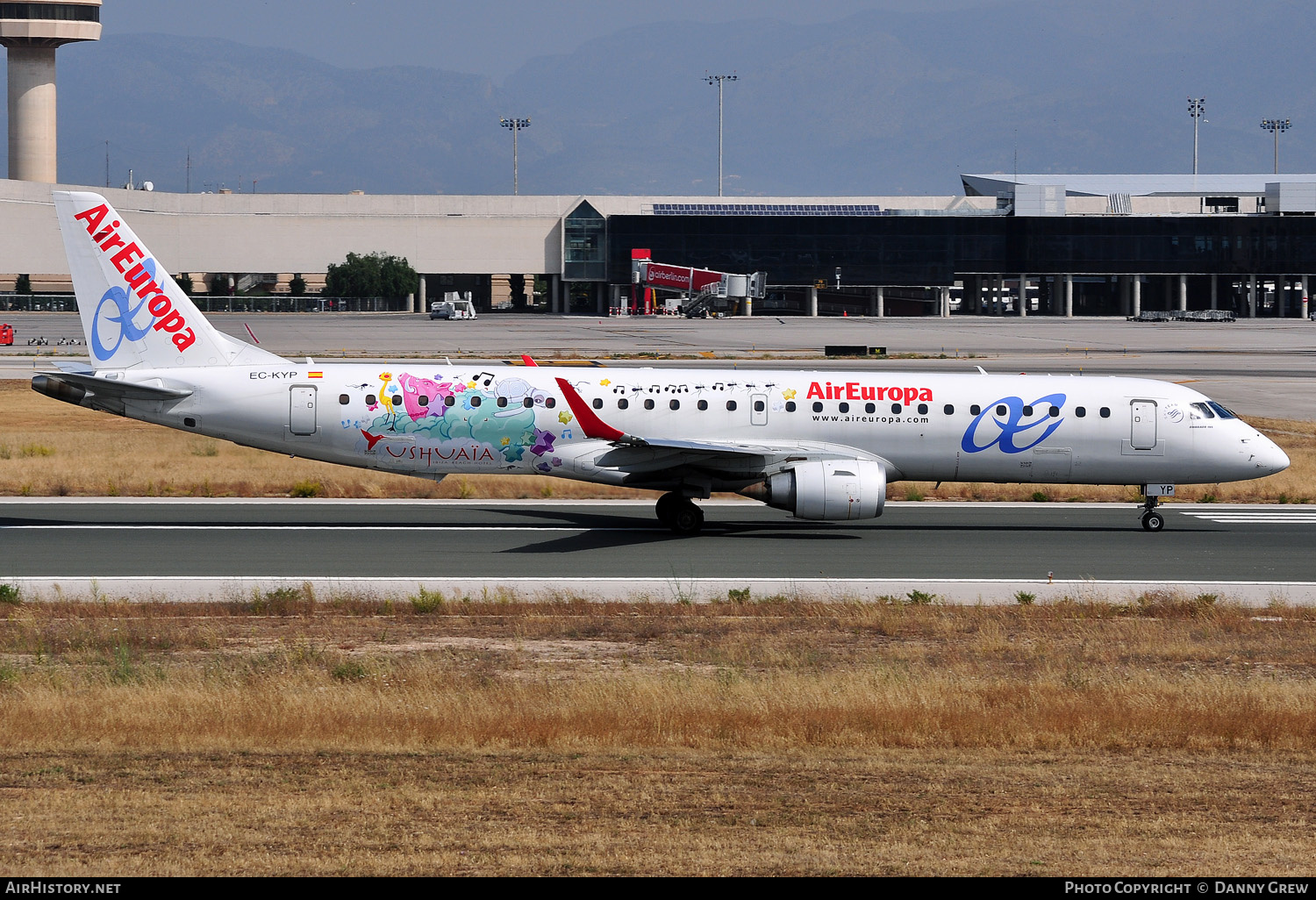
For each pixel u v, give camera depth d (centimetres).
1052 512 17450
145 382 14575
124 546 13688
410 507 16850
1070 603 11369
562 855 5044
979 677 8725
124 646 9194
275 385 14600
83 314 14588
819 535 15188
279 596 11012
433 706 7525
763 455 14312
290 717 7212
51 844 5081
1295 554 14262
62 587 11588
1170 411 15262
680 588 11981
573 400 13788
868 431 15050
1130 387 15475
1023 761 6762
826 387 15138
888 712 7494
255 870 4806
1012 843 5312
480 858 4997
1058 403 15212
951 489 19412
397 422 14625
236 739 6881
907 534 15375
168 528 14825
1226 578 12875
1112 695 8106
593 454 14750
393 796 5834
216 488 17912
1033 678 8725
